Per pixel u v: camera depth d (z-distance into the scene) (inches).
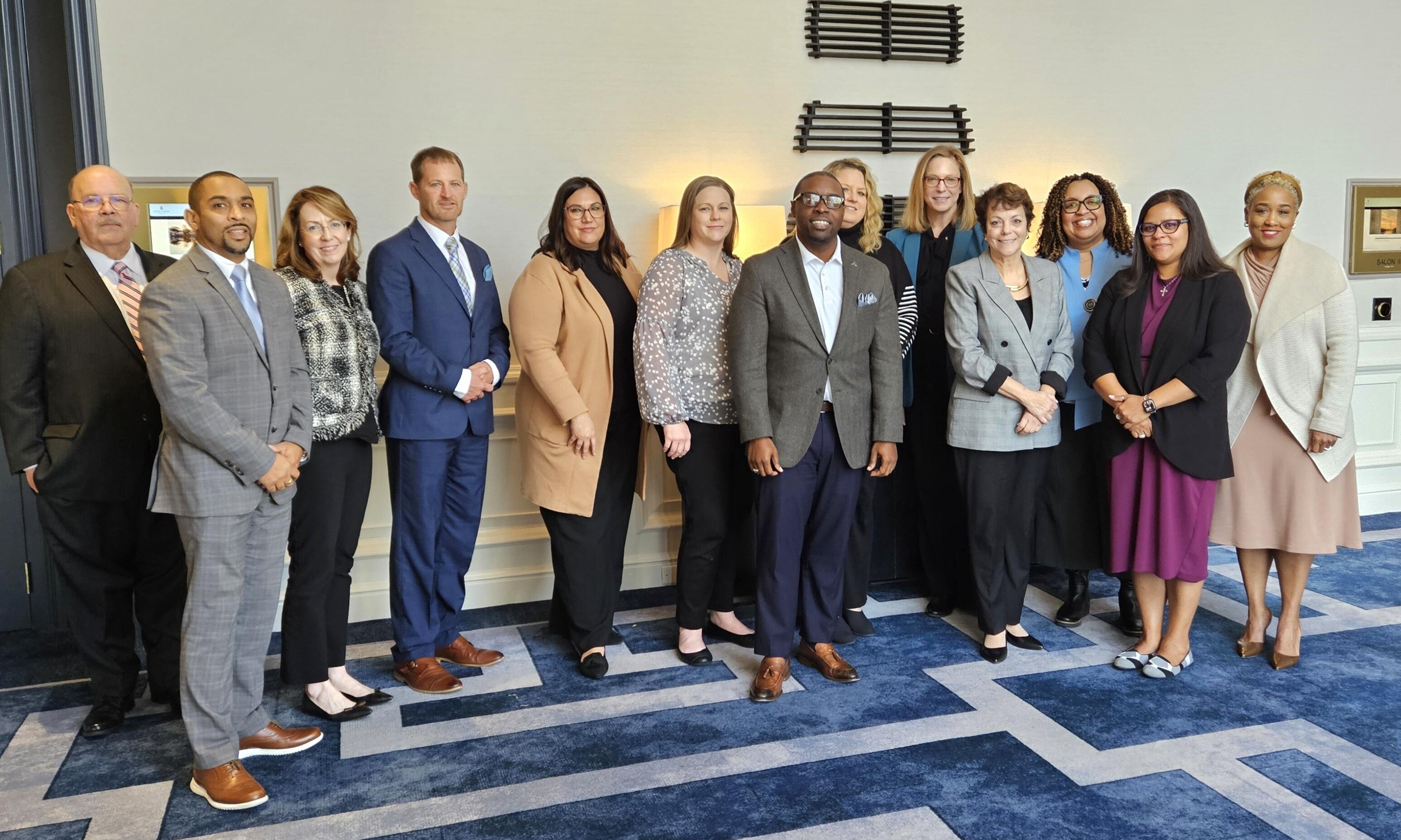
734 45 165.8
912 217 149.3
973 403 128.7
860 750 105.3
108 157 140.4
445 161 119.4
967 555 147.8
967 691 121.0
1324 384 123.3
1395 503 207.9
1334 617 145.5
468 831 90.1
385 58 150.1
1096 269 139.6
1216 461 120.9
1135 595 138.6
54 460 107.7
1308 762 101.0
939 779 98.6
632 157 162.4
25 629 150.2
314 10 146.6
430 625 127.8
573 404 121.2
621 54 160.4
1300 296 124.0
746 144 167.9
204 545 92.9
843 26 169.9
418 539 123.3
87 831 91.1
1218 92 192.9
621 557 136.6
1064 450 142.3
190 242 144.5
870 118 173.2
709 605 141.5
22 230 144.9
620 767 102.3
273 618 103.8
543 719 114.7
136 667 117.6
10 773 102.9
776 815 92.2
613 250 130.4
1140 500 125.5
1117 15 185.2
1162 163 191.0
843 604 140.5
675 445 123.1
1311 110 199.2
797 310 119.0
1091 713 113.7
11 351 107.2
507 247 158.1
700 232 125.9
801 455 119.6
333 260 110.7
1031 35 180.7
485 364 123.6
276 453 95.7
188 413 89.9
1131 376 124.8
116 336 110.3
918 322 146.7
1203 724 110.6
